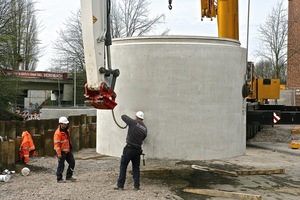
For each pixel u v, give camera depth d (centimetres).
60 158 897
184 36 776
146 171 960
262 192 849
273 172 1046
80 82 4691
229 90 805
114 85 753
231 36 1445
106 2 733
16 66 2697
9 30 2531
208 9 1529
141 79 784
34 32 3841
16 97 2652
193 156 781
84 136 1493
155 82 777
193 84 773
